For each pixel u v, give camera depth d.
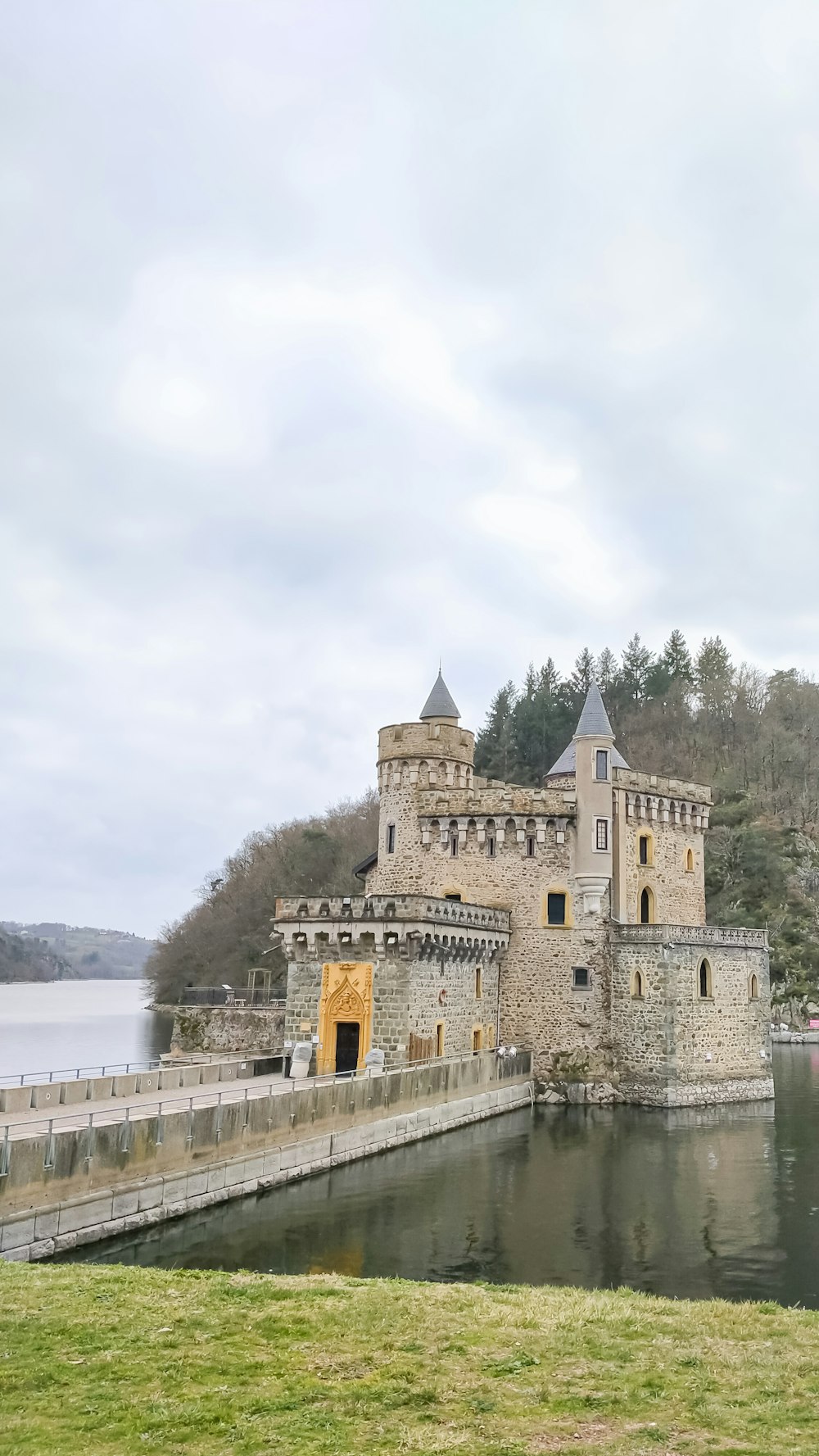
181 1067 38.59
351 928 45.47
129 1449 11.02
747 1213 30.52
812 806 129.12
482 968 53.75
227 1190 29.70
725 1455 11.05
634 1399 12.58
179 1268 23.17
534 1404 12.41
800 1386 13.05
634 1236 27.92
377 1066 42.28
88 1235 24.45
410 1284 18.42
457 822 58.72
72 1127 24.55
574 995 55.22
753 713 138.00
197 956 127.19
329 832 125.25
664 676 142.12
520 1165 37.03
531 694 141.00
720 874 113.06
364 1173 34.62
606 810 56.41
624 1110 51.22
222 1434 11.45
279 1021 82.00
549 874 56.75
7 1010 182.88
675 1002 53.03
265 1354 13.92
